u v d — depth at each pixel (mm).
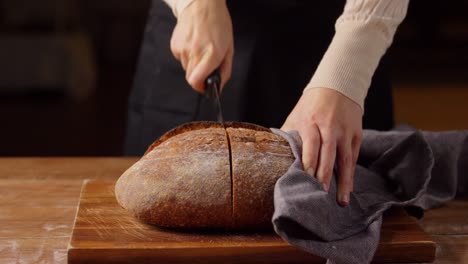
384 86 1494
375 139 1185
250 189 994
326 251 941
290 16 1425
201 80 1209
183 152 1023
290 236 944
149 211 1007
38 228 1079
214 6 1248
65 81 4133
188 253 973
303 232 958
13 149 3234
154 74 1516
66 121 3766
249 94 1441
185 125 1100
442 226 1126
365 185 1144
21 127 3617
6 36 4004
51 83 4121
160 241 988
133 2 5262
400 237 1021
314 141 1019
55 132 3549
